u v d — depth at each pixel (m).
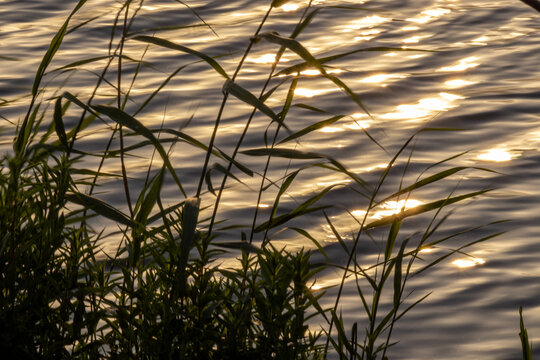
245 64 38.19
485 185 24.33
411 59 38.34
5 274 9.43
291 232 21.27
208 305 9.36
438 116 30.62
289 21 45.47
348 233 21.11
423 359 15.70
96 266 9.72
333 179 24.92
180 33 43.41
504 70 36.31
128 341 9.30
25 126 10.25
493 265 19.36
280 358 8.89
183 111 31.39
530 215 22.09
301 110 31.52
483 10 46.75
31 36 42.62
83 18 45.75
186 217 8.85
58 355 9.33
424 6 48.12
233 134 29.06
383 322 9.44
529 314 17.28
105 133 28.33
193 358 9.11
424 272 19.08
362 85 34.59
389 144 27.94
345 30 43.84
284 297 8.95
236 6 48.75
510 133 28.78
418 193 23.91
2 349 8.77
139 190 23.62
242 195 23.67
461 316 17.28
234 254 19.00
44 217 9.72
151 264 9.59
